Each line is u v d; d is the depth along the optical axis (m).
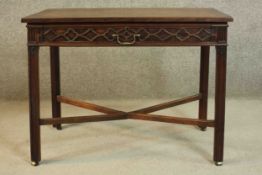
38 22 1.89
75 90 3.15
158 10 2.28
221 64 1.96
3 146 2.27
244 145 2.27
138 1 3.04
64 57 3.10
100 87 3.15
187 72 3.14
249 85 3.17
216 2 3.05
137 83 3.15
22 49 3.07
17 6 3.01
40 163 2.05
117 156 2.13
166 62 3.12
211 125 2.03
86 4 3.04
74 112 2.89
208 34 1.92
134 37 1.92
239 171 1.96
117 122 2.67
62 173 1.94
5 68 3.10
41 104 3.05
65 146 2.26
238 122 2.65
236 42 3.11
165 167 2.00
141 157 2.12
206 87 2.50
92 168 1.99
